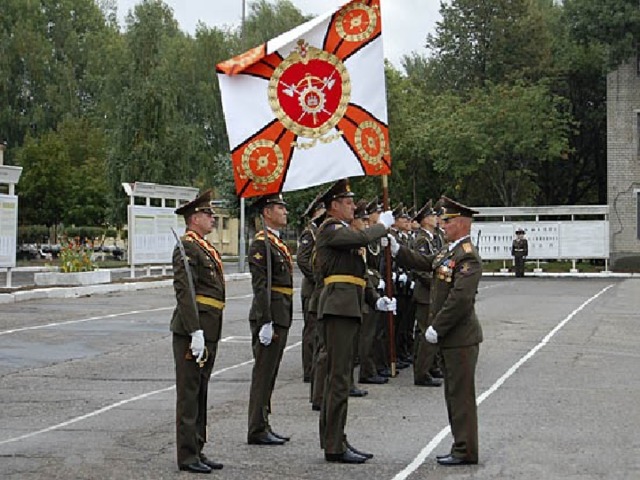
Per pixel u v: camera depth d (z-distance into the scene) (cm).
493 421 1008
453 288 829
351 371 857
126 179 4725
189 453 806
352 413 1060
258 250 922
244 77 990
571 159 5284
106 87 5534
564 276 4150
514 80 4934
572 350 1575
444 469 812
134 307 2364
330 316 850
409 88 5497
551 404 1102
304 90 1010
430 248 1372
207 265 834
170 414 1059
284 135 999
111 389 1223
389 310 1041
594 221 4194
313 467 822
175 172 4769
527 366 1398
